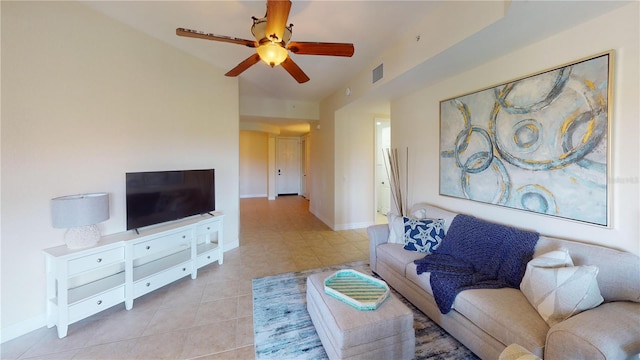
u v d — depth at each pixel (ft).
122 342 6.16
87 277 7.55
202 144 11.03
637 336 3.76
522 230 6.75
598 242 5.56
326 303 5.66
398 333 5.22
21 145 6.35
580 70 5.71
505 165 7.46
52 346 6.02
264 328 6.68
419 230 8.80
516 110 7.09
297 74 8.18
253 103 17.22
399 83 10.05
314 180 20.84
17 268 6.33
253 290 8.70
